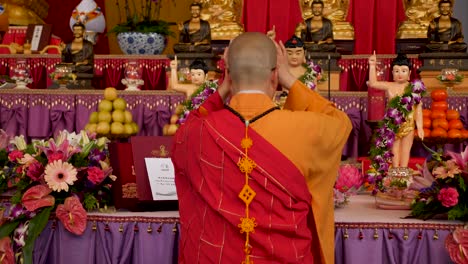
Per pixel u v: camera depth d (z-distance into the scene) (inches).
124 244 119.9
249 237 88.4
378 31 252.5
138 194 124.1
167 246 119.0
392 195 131.7
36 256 121.8
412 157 173.9
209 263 89.4
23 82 216.7
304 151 91.0
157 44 234.5
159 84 233.0
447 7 191.6
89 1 249.8
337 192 132.3
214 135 90.9
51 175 120.8
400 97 149.3
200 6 209.9
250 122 91.5
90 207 122.8
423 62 191.8
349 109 184.4
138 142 127.0
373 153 148.4
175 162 95.7
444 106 162.1
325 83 195.8
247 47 94.6
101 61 235.5
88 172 122.9
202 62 178.1
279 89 180.7
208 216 90.4
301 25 227.6
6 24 266.7
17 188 126.4
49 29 247.1
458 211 115.3
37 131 201.3
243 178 89.4
